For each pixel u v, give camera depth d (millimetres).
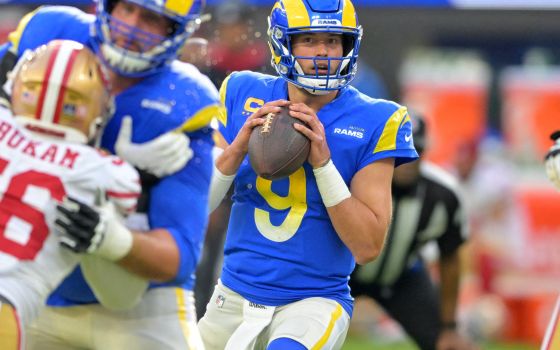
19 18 28203
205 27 24594
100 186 11328
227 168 14305
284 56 14273
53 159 11398
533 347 29047
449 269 21359
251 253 14695
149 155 11859
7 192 11383
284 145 13727
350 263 14852
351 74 14344
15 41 13062
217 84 24297
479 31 29578
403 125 14492
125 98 12031
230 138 15062
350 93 14711
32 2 27297
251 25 24781
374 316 29344
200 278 24141
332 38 14180
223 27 24469
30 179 11367
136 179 11469
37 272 11414
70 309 12969
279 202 14508
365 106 14547
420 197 20766
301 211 14453
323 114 14492
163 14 11875
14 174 11406
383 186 14367
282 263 14516
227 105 15148
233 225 14945
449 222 21000
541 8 27281
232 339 14633
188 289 13305
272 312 14578
